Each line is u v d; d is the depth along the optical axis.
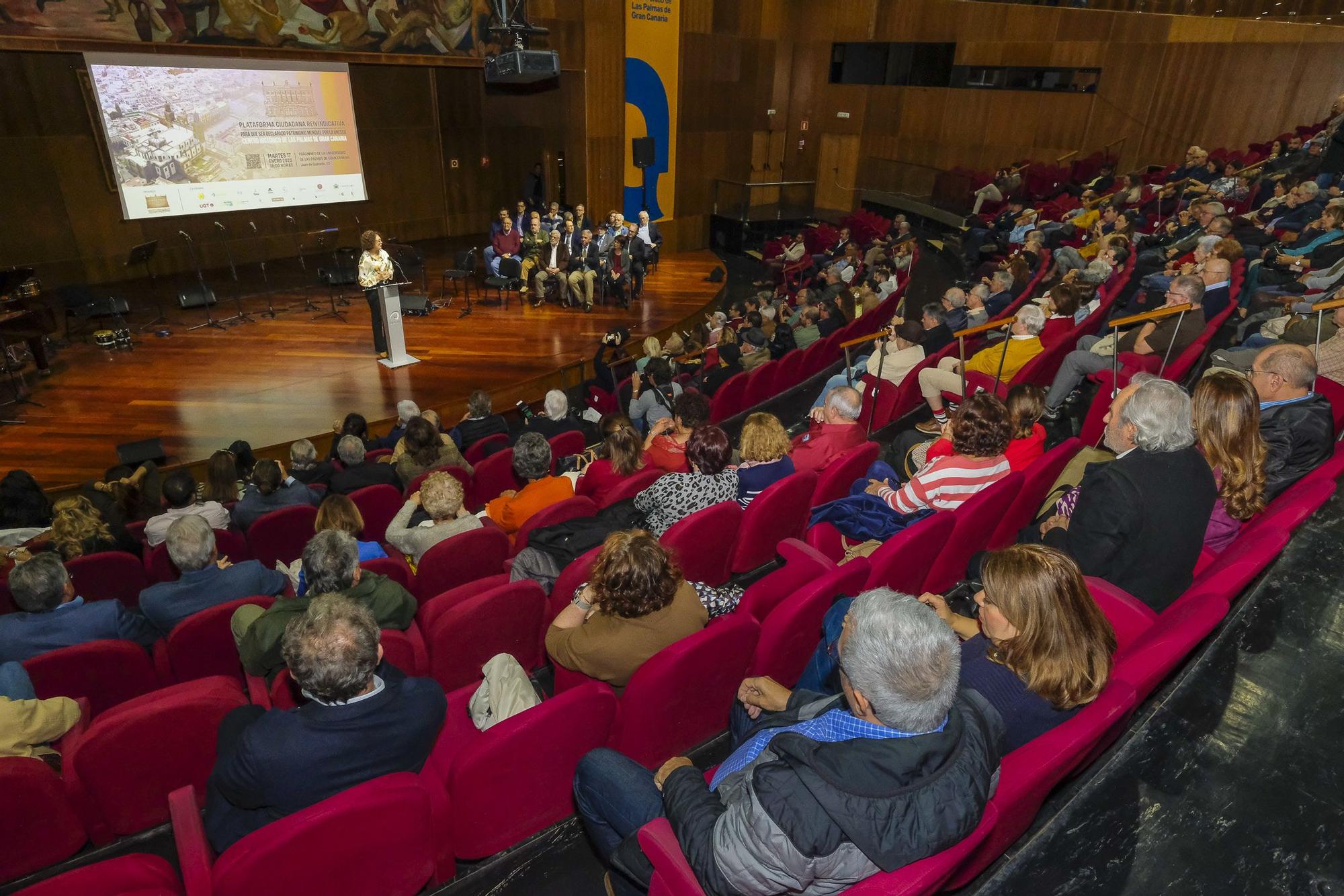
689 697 2.17
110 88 9.70
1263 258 6.98
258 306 10.30
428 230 14.16
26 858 2.12
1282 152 11.23
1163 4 14.11
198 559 2.89
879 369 5.33
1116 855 1.64
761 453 3.30
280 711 1.75
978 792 1.23
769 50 16.23
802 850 1.20
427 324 9.90
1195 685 2.11
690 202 15.90
